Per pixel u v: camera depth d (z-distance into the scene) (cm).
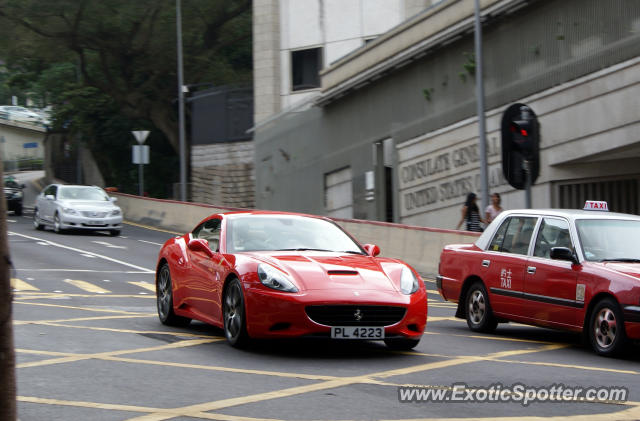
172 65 6172
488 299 1465
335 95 4206
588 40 2669
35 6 5422
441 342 1328
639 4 2444
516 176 2188
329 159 4356
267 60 5103
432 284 2509
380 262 1223
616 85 2539
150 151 7200
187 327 1446
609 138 2580
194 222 4559
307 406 813
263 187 5091
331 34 4912
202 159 5891
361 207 4062
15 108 10138
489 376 1005
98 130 7038
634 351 1260
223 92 5747
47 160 7975
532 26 2930
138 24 5759
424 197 3631
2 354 585
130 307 1734
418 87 3631
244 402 830
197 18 6031
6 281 589
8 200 5469
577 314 1262
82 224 3947
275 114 5006
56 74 7262
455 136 3397
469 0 3180
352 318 1102
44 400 830
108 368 1014
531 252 1385
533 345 1331
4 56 5878
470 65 3241
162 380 943
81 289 2052
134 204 5216
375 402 838
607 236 1312
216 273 1242
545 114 2894
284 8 5091
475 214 2680
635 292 1160
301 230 1316
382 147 3966
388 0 4716
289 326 1102
